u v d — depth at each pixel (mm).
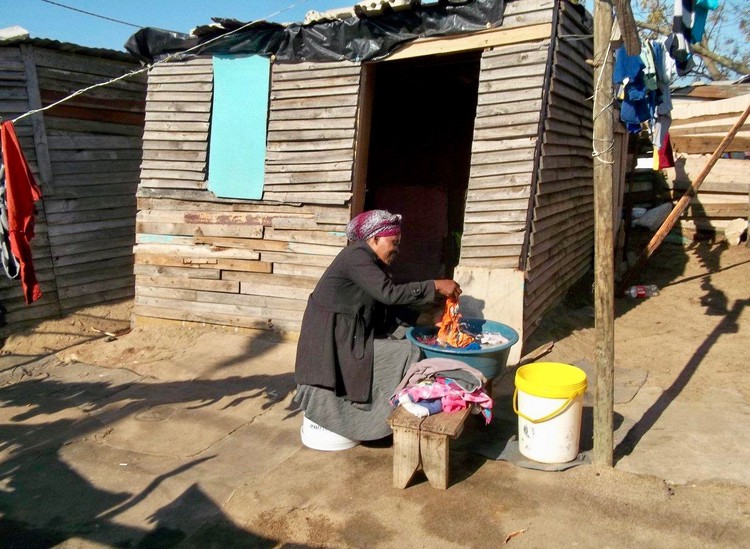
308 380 3990
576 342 6039
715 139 9078
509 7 5523
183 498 3834
